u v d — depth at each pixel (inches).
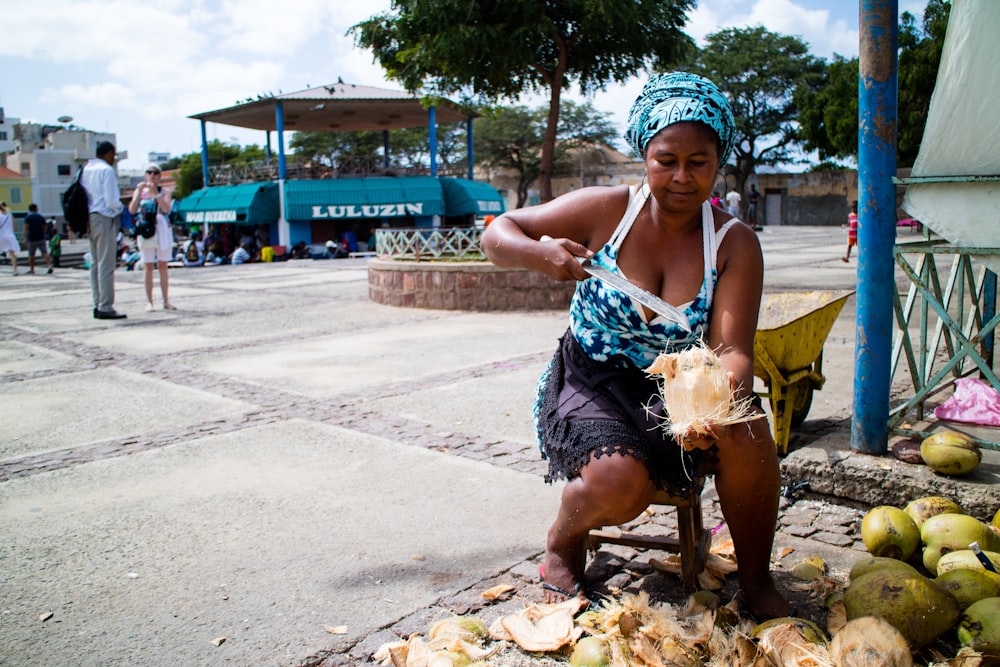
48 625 119.8
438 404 249.8
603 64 633.0
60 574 137.2
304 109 1353.3
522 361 315.0
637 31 586.9
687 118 100.0
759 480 105.6
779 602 112.7
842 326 366.6
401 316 457.7
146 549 146.9
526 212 120.2
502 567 135.8
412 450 203.8
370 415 239.0
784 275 605.3
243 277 808.9
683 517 120.8
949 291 185.6
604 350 113.2
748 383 102.4
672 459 109.1
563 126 2367.1
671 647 97.2
